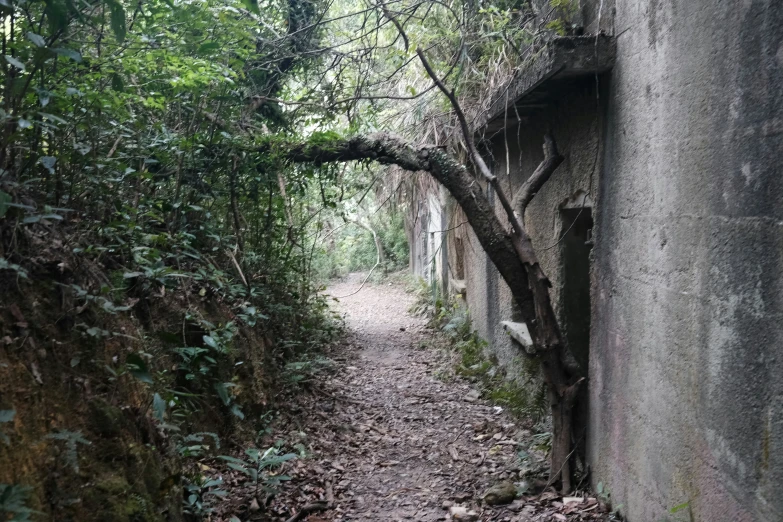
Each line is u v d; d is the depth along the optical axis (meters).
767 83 2.28
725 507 2.57
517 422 6.10
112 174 4.10
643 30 3.48
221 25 5.23
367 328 12.46
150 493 2.95
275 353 6.84
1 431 2.10
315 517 4.22
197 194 5.84
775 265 2.23
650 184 3.39
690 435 2.91
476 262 9.33
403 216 18.09
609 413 4.11
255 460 4.24
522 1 6.07
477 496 4.57
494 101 5.64
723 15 2.59
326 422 6.25
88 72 3.69
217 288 5.50
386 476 5.06
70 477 2.44
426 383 8.14
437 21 6.28
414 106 7.28
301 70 7.61
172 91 5.38
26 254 2.80
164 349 4.31
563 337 4.57
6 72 2.58
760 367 2.33
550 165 4.94
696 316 2.85
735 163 2.50
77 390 2.71
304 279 8.72
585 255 5.39
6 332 2.46
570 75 4.21
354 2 7.82
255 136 6.24
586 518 3.99
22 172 3.08
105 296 3.26
